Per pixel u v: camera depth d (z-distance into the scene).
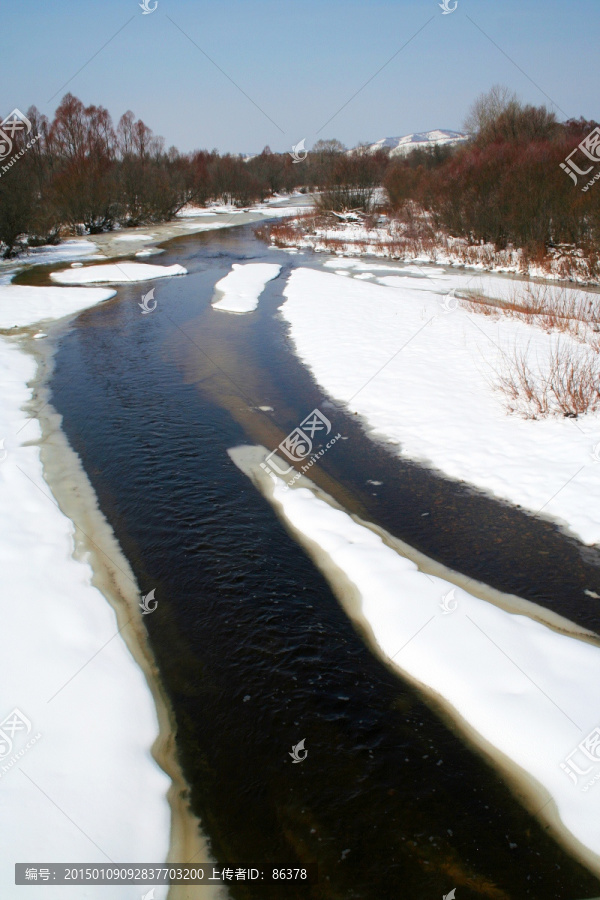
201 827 3.49
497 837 3.46
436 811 3.61
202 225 36.69
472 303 15.14
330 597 5.43
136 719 4.12
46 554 5.79
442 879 3.24
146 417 9.22
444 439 8.04
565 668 4.46
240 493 7.13
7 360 11.56
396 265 22.95
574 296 15.37
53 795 3.50
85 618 5.00
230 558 5.93
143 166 39.91
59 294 17.09
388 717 4.23
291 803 3.65
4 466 7.48
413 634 4.86
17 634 4.71
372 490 7.09
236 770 3.85
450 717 4.21
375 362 11.05
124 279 19.62
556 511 6.41
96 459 7.87
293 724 4.18
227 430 8.80
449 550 5.98
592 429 7.73
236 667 4.66
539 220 21.05
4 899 2.91
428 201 28.00
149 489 7.16
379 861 3.33
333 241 28.06
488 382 9.64
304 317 14.57
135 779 3.69
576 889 3.20
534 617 5.07
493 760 3.90
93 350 12.44
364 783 3.78
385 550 5.94
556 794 3.66
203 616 5.18
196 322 14.59
